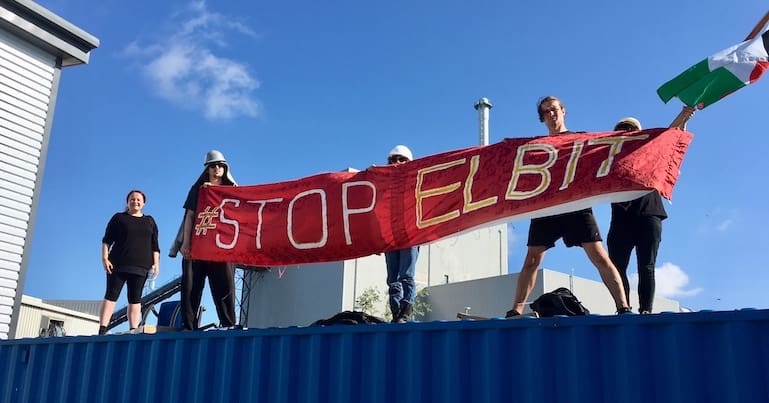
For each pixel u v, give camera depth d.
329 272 28.66
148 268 7.74
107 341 6.53
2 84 10.00
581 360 4.13
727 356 3.74
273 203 6.91
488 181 5.70
